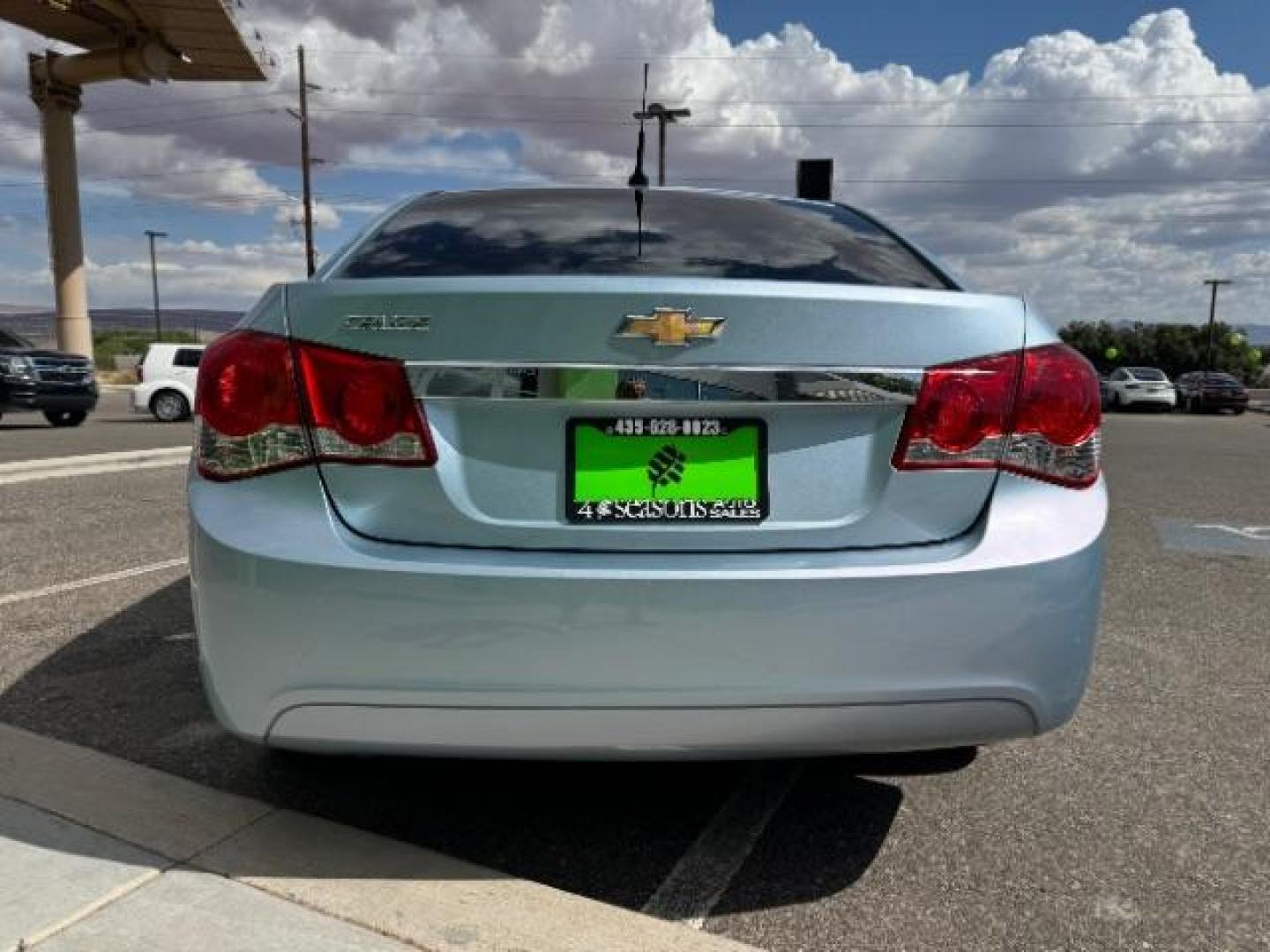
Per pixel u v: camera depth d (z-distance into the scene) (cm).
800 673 195
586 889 224
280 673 196
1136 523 734
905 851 243
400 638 192
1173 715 334
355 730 198
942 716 201
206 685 208
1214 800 271
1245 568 569
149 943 192
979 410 204
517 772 278
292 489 200
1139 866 237
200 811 244
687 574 192
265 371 202
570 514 200
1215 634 430
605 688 193
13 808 244
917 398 203
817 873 232
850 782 279
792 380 200
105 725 307
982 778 283
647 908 217
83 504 713
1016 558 200
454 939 196
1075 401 210
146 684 343
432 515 199
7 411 1686
